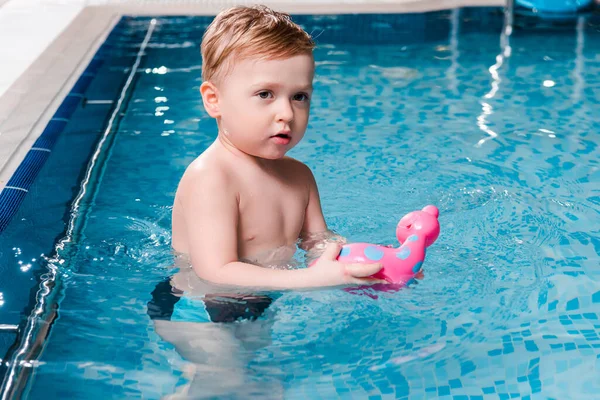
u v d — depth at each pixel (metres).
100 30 5.27
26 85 3.95
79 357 1.71
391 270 1.90
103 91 4.02
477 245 2.29
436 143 3.31
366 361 1.70
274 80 1.90
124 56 4.73
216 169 2.01
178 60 4.65
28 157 3.00
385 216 2.54
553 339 1.79
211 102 2.05
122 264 2.17
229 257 1.94
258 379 1.64
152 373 1.66
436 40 5.16
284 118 1.92
